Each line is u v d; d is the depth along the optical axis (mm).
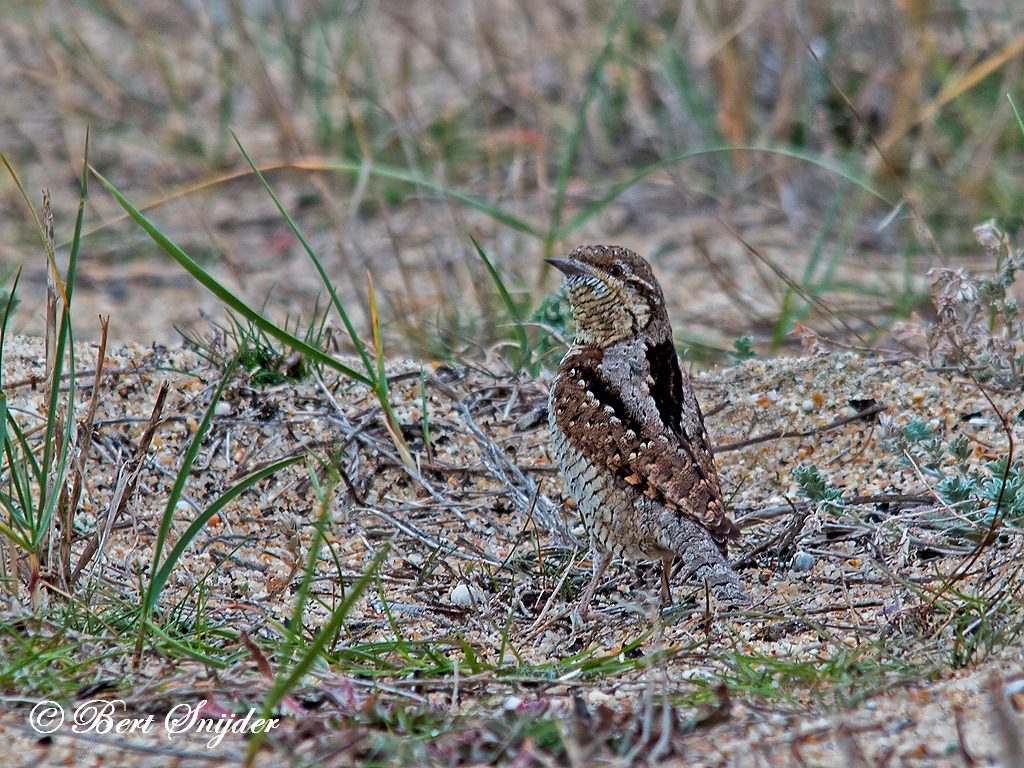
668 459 8359
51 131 18781
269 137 18562
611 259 9000
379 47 20422
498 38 19484
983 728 6352
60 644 7543
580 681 7309
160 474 9961
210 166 17891
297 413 10516
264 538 9547
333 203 14938
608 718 6527
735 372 11023
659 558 8570
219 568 9211
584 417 8602
